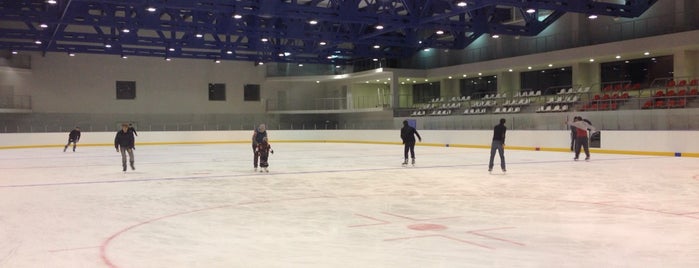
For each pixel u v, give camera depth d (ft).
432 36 163.73
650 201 39.11
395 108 162.91
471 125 136.87
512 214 33.86
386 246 25.05
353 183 52.19
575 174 58.95
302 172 64.39
